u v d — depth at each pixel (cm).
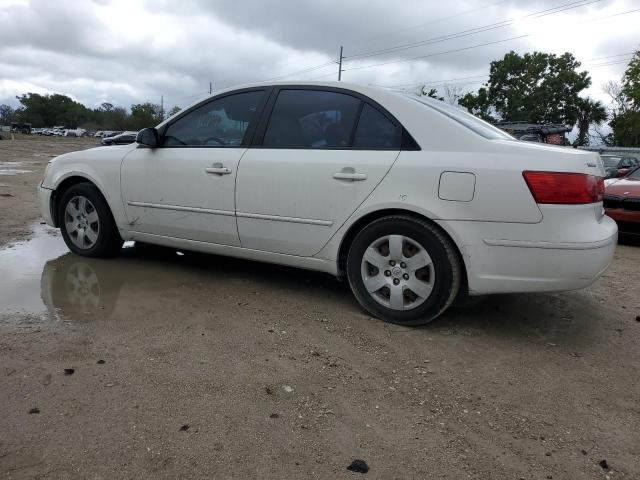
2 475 196
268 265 493
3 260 483
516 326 363
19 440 216
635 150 2458
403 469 211
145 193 446
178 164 426
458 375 289
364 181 347
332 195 359
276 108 399
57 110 12312
